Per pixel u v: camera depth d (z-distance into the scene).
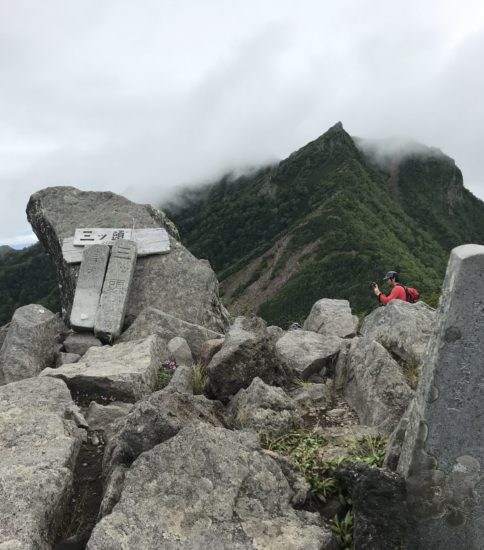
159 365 7.36
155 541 3.36
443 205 157.50
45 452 4.57
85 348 8.99
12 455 4.51
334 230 102.88
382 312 7.40
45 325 8.77
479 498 3.48
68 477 4.31
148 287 10.81
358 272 85.94
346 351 6.89
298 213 135.12
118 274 10.07
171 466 3.86
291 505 3.85
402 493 3.55
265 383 6.11
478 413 3.36
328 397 6.31
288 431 5.22
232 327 7.00
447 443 3.43
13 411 5.36
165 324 8.80
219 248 140.50
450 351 3.32
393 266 82.38
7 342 8.24
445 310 3.33
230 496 3.69
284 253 108.12
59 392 5.87
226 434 4.16
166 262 11.19
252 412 5.29
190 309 10.57
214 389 6.33
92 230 11.57
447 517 3.52
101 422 5.68
